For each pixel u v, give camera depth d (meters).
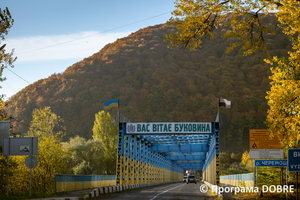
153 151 53.97
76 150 65.94
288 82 12.89
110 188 25.02
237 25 12.59
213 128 34.34
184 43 12.87
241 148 145.12
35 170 27.80
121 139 34.81
